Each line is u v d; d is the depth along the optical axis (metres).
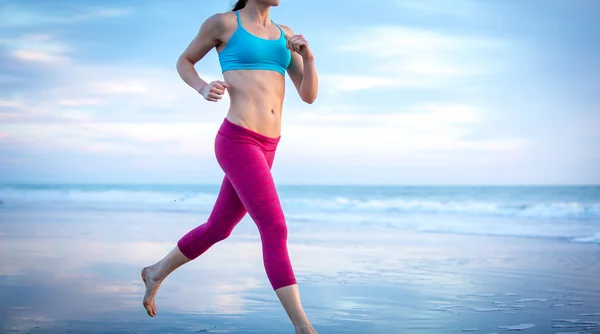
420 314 3.71
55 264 5.75
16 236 8.25
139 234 8.65
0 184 34.06
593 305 3.99
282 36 2.93
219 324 3.43
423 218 13.29
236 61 2.81
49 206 16.53
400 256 6.63
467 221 12.31
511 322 3.48
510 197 21.98
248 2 2.89
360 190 30.86
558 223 11.55
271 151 2.85
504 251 7.12
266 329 3.31
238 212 2.98
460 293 4.45
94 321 3.47
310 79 2.86
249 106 2.76
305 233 9.54
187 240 3.07
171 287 4.68
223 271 5.52
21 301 4.05
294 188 34.66
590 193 23.56
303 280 5.06
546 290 4.56
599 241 8.26
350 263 6.09
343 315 3.70
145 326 3.36
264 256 2.62
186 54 2.91
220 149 2.77
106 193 24.97
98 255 6.39
